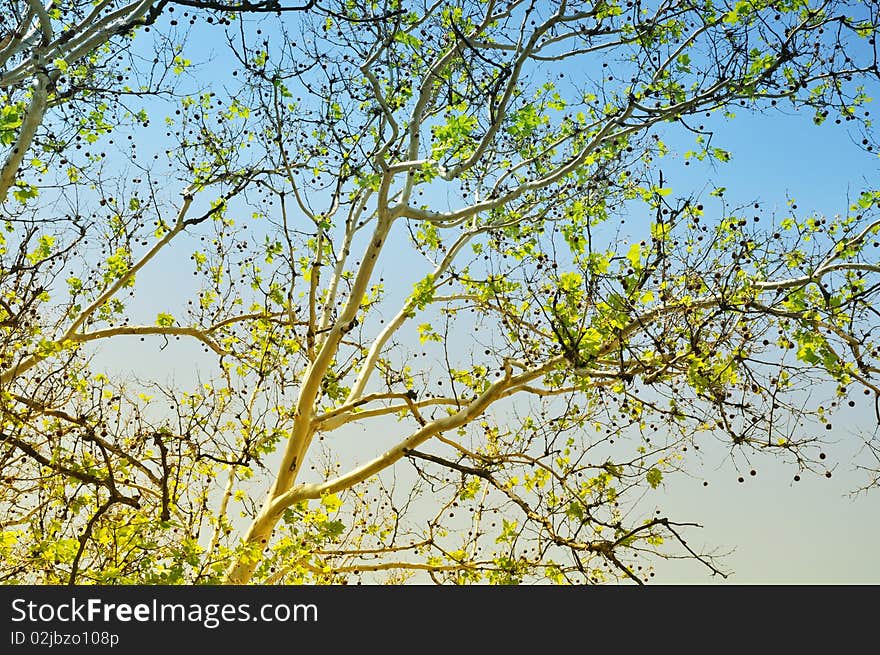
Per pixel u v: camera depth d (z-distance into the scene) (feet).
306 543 22.94
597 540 23.08
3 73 21.02
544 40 26.05
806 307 22.12
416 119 25.30
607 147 27.78
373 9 25.81
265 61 26.84
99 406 22.39
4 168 18.57
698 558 22.50
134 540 20.67
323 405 30.66
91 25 19.12
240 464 24.61
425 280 25.16
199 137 30.68
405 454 25.07
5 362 22.75
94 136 27.76
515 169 27.58
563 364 22.84
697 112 24.40
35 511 22.24
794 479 21.62
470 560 26.27
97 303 27.94
